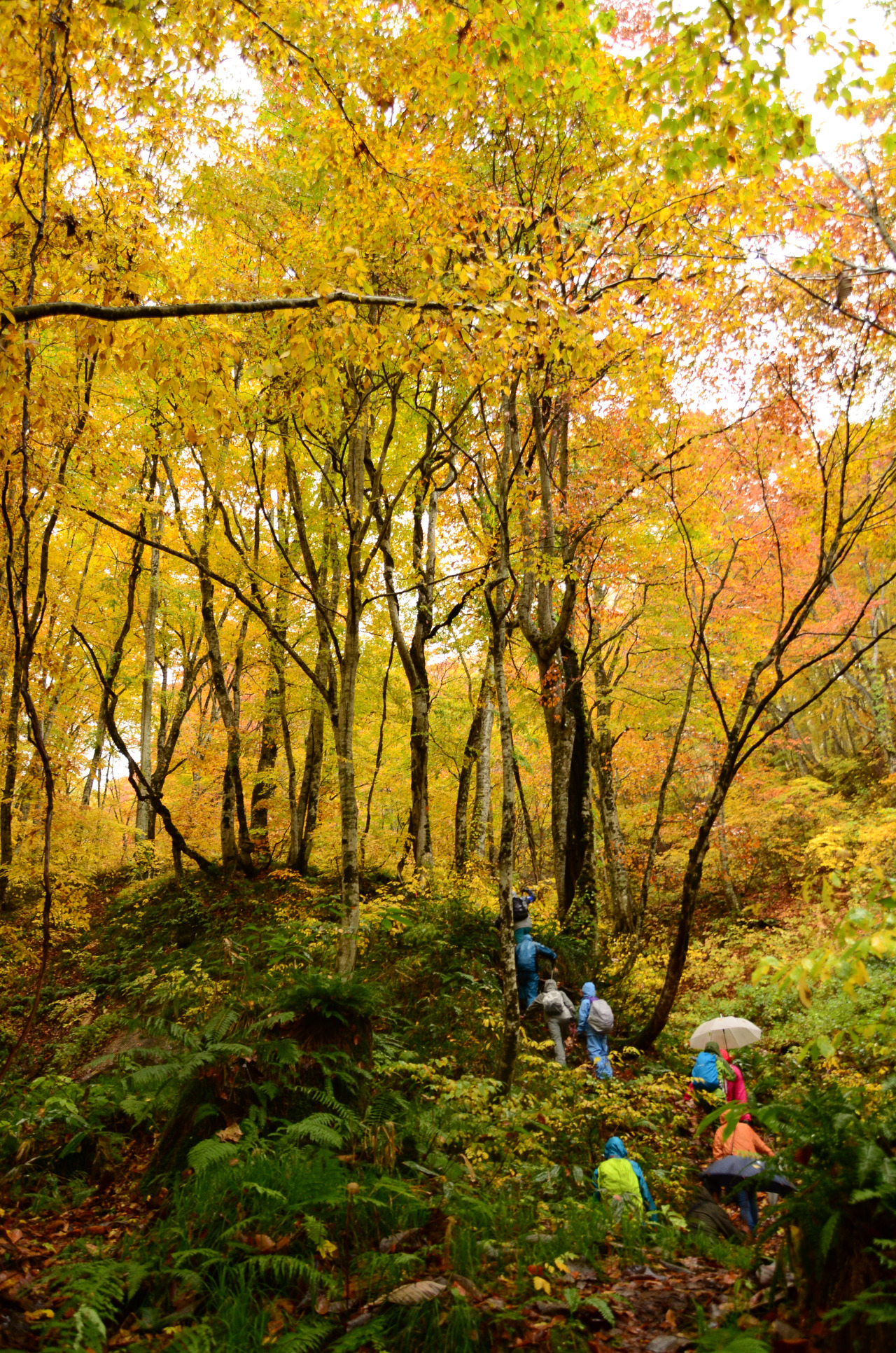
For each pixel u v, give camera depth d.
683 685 15.88
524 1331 2.89
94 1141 5.10
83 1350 2.63
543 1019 8.71
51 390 6.10
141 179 6.57
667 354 7.71
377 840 14.24
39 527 11.05
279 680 14.16
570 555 10.37
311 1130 4.01
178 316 4.36
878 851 10.06
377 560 13.84
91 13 4.59
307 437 9.82
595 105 5.75
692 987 12.48
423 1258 3.35
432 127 7.11
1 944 12.48
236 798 14.32
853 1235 2.42
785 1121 2.70
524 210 5.97
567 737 10.72
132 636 17.62
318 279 5.82
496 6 4.54
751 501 10.18
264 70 5.59
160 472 13.05
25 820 15.14
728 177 7.03
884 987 8.38
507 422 7.61
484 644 14.10
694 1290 3.32
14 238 5.60
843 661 18.56
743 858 18.03
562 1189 4.94
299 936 8.77
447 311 5.12
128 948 12.27
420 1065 5.65
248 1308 3.01
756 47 4.26
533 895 12.48
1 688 12.95
